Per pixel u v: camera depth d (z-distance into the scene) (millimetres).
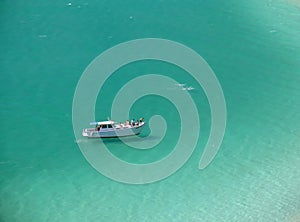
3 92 76625
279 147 66688
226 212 56094
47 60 84562
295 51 88688
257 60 86125
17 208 56094
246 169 62812
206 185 60188
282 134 69188
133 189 59344
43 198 57719
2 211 55531
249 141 67750
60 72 81500
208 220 54906
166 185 60031
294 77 81938
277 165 63500
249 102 75688
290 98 76938
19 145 66062
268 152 65812
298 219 54906
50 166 62594
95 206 56781
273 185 60219
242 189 59594
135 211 56219
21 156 64188
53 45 88688
